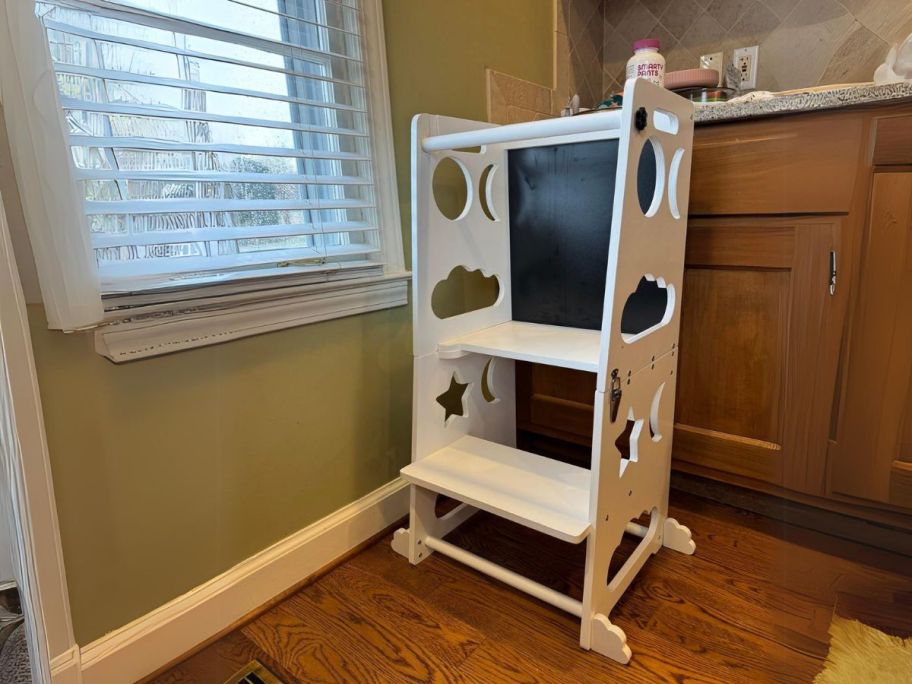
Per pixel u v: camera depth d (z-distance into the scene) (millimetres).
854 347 1230
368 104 1279
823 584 1224
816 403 1298
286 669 1064
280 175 1110
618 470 1095
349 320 1321
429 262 1268
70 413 889
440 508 1583
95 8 844
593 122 974
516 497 1162
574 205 1417
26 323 804
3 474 884
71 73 819
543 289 1512
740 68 1741
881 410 1231
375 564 1363
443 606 1218
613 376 1017
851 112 1138
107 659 973
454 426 1429
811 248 1231
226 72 1057
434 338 1315
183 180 964
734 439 1423
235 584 1157
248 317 1096
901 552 1285
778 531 1433
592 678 1025
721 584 1250
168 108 941
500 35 1611
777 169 1236
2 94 763
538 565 1353
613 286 966
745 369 1374
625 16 1961
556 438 1765
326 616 1195
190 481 1067
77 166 869
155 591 1042
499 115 1644
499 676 1038
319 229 1184
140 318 942
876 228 1156
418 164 1198
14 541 915
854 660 1018
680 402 1489
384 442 1466
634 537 1429
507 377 1616
